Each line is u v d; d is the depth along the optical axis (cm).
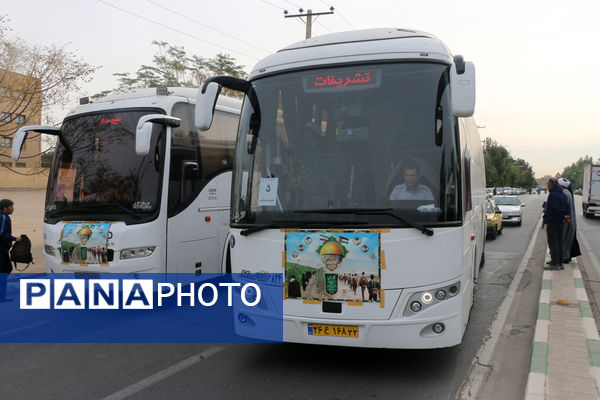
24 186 3209
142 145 683
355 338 461
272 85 527
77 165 794
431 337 457
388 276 455
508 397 453
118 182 759
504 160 9256
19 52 1247
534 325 687
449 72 486
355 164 478
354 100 493
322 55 516
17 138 794
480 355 566
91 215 759
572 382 441
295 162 496
